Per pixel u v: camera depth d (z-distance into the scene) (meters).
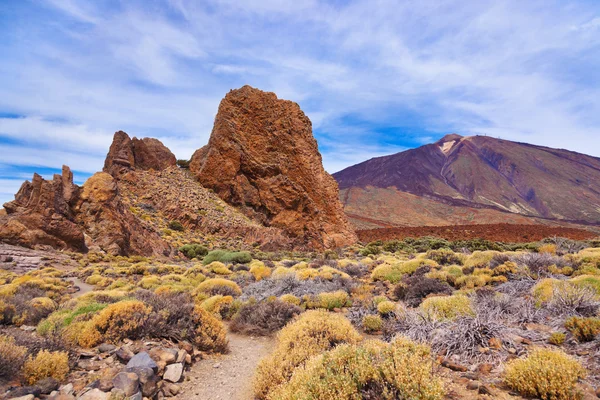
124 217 34.34
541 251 20.23
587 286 8.29
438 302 8.33
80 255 28.02
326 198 56.81
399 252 40.56
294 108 60.34
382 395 3.78
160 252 35.44
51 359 5.02
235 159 54.81
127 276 21.91
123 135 52.94
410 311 8.21
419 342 6.22
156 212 44.75
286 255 38.62
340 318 7.59
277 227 50.97
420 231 77.56
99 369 5.46
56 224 28.62
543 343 5.87
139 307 7.48
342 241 53.22
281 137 57.38
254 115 58.50
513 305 7.88
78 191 32.53
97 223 31.56
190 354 6.88
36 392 4.35
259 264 26.39
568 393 4.02
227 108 57.66
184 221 44.53
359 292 12.88
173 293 12.80
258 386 5.30
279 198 52.62
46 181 30.44
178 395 5.39
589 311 6.85
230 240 43.88
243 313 10.23
